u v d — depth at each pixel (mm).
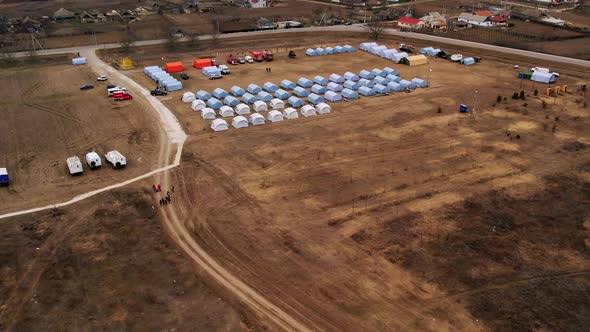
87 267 37125
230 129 63625
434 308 33062
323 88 79062
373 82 83188
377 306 33375
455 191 48000
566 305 33156
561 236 40812
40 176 51219
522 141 59500
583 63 91875
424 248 39250
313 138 60656
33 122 65688
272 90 79188
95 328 31234
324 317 32531
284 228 42125
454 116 67875
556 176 50969
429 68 94062
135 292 34562
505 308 32969
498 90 79625
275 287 35312
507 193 47562
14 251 38750
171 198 47250
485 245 39562
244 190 48438
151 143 59438
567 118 67000
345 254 38656
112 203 46062
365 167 52969
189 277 36250
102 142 59688
